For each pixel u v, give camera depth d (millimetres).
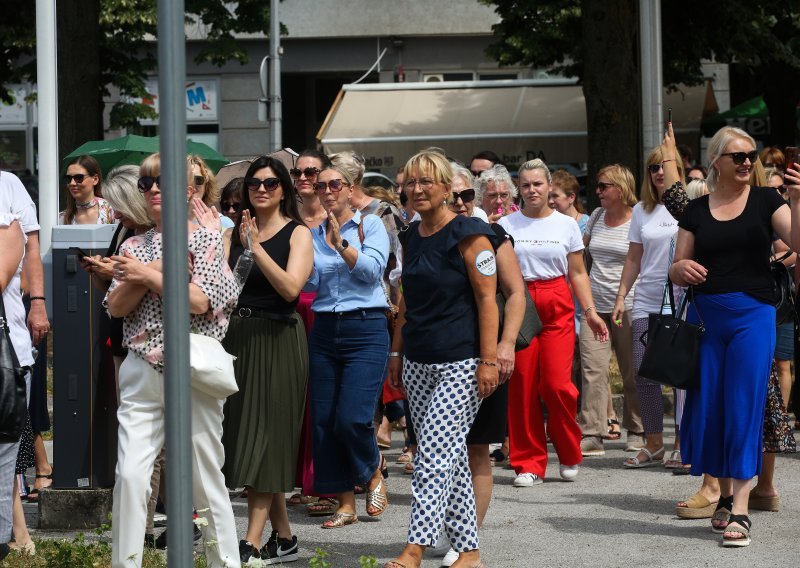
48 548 9922
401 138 42250
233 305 8734
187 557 5699
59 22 27734
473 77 54156
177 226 5582
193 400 8602
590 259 16297
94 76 28062
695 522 11656
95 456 11586
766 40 33812
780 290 11094
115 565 8555
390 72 54375
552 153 41938
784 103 40469
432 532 9266
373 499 12031
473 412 9445
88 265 8711
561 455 13859
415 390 9586
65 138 27641
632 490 13305
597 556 10367
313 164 11898
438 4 53625
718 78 47750
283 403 9875
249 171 10117
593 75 27688
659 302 14234
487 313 9266
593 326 14156
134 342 8570
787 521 11539
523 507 12500
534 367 13633
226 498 8852
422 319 9422
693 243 11008
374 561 8805
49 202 17172
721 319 10828
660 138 23094
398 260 14531
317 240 11352
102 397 11648
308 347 11391
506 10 36625
